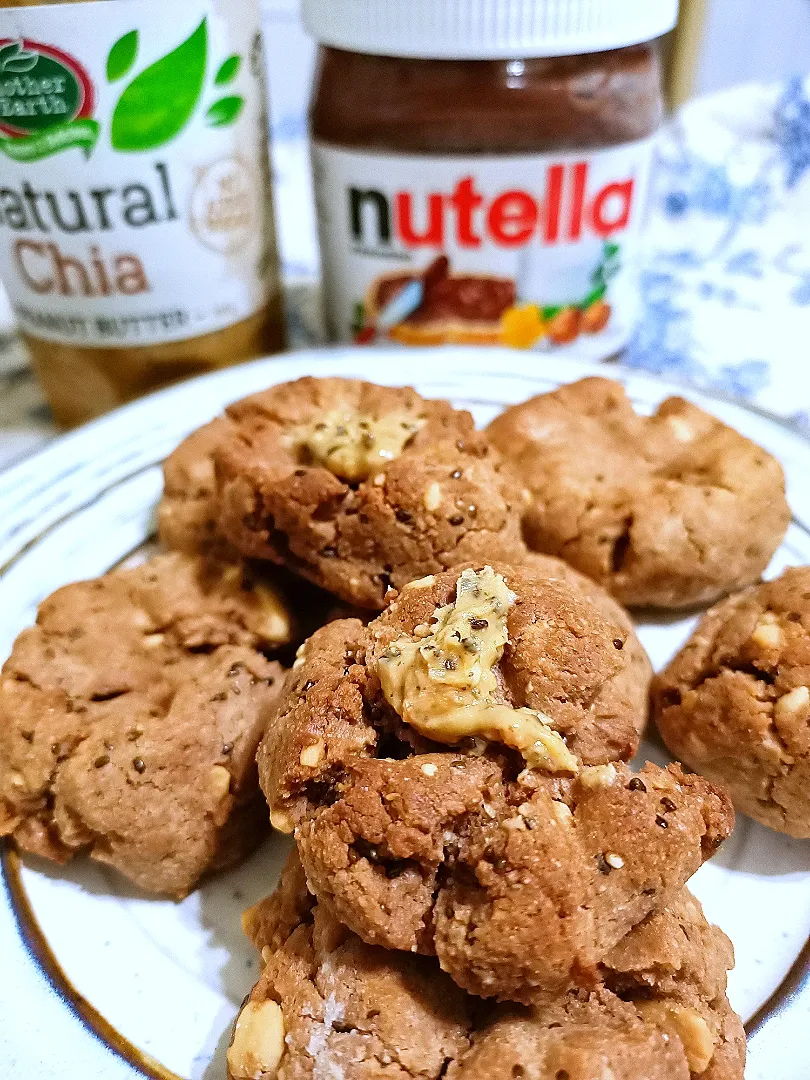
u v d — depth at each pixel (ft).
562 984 0.28
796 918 0.34
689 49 1.00
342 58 0.53
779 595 0.38
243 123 0.51
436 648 0.31
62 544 0.46
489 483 0.40
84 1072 0.29
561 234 0.55
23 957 0.32
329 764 0.30
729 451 0.45
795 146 0.85
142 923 0.34
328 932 0.30
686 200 0.84
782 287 0.74
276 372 0.56
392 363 0.57
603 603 0.40
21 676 0.37
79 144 0.46
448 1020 0.29
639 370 0.56
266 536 0.39
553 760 0.30
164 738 0.35
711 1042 0.28
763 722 0.35
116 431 0.52
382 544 0.38
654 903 0.29
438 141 0.51
